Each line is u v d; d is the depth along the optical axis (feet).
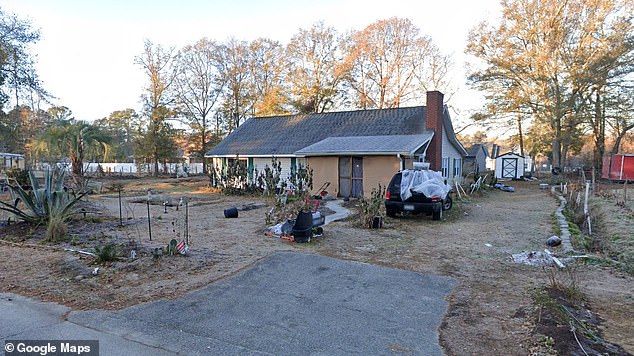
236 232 30.27
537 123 101.60
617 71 93.76
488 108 108.68
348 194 57.26
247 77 133.39
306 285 17.97
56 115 124.98
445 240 28.58
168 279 18.49
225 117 135.54
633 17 90.33
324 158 58.85
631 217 36.42
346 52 120.98
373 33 120.16
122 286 17.54
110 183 93.09
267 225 32.78
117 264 20.45
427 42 119.55
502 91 106.52
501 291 17.33
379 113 73.51
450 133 73.72
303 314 14.70
